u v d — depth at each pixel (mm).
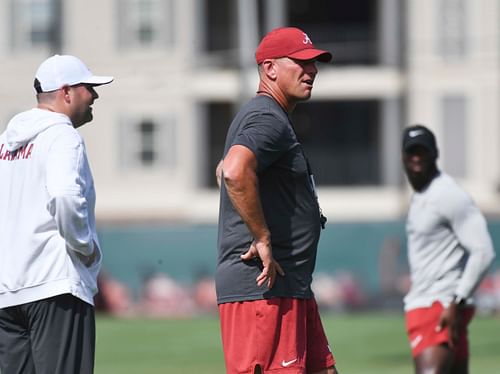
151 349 53781
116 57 133375
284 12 132375
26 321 20984
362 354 50281
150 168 134625
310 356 20750
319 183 135750
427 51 130000
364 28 137000
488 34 129000
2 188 21172
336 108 136125
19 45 133750
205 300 88188
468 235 25922
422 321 26312
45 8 133500
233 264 19750
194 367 46031
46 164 20531
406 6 130000
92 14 133125
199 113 133000
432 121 130250
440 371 26125
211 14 134500
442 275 26234
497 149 129500
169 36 133125
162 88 133500
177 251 88938
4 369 21203
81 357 20844
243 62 111500
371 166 134875
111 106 134125
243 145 18969
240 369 19656
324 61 20266
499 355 49781
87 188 20828
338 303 87062
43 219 20672
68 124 21031
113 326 67875
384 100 130750
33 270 20688
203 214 133375
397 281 86375
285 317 19656
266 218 19656
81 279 20828
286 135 19422
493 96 129375
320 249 87750
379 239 86875
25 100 133625
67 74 21281
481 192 129500
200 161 133875
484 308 82188
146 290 88875
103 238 89562
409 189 131500
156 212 134125
